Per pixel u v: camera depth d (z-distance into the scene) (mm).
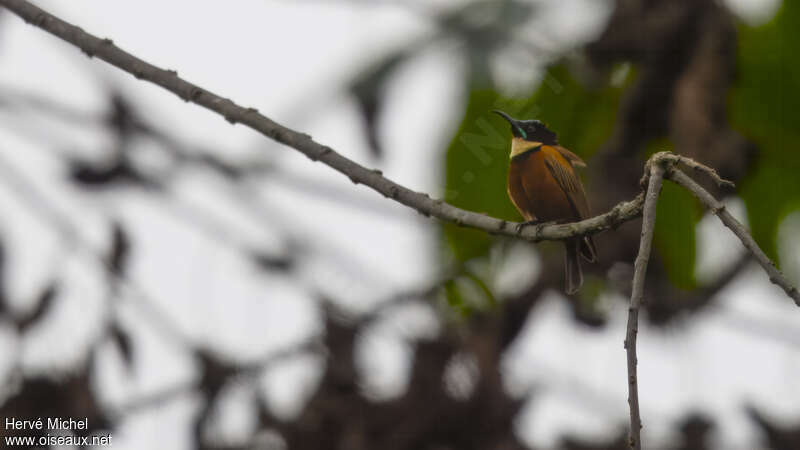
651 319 10953
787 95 9367
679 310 10820
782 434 11273
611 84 9820
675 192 9898
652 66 9391
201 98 7027
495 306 11516
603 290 11062
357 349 11375
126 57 7184
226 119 6941
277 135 6852
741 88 9445
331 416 11125
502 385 11156
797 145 9461
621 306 11070
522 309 11242
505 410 11062
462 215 6531
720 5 9375
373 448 11008
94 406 10500
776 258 10297
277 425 11156
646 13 9383
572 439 11203
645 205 5395
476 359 11164
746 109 9500
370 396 11289
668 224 10023
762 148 9555
